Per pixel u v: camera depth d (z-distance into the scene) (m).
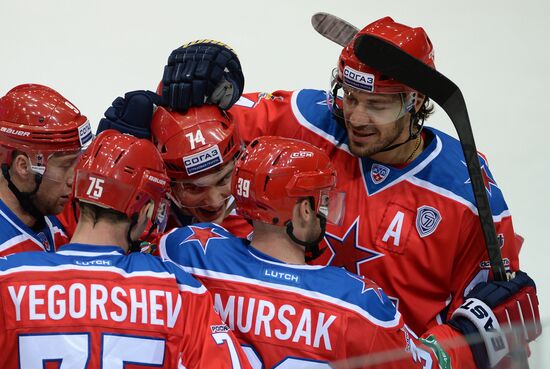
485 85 15.59
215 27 16.64
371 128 8.66
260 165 7.43
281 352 7.29
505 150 14.16
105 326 6.91
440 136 9.46
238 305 7.43
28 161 8.01
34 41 15.73
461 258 9.15
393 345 7.37
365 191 9.20
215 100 8.95
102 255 7.18
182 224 9.66
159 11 16.91
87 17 16.52
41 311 6.86
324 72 15.65
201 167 8.65
